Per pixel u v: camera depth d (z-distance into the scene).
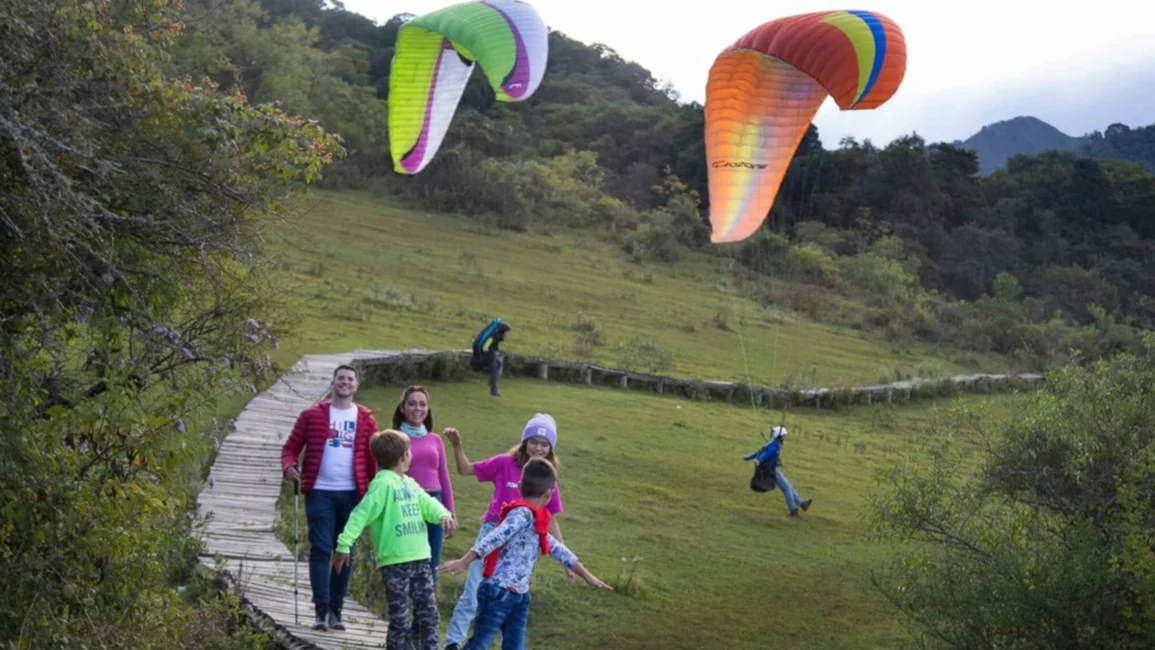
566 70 130.38
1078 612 9.86
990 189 85.81
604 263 51.94
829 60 12.41
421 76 14.20
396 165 14.67
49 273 6.36
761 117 13.36
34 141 5.73
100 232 6.46
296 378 21.52
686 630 13.02
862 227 73.12
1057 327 56.16
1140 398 11.66
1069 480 11.59
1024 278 74.38
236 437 16.86
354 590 11.12
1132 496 10.29
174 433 7.54
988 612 10.20
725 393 30.22
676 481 19.91
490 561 7.14
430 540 8.56
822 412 30.88
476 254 47.16
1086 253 79.38
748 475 21.14
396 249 43.97
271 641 8.97
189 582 10.05
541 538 7.17
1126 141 190.38
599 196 66.69
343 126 59.06
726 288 51.81
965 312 57.38
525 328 34.91
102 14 7.03
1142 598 9.63
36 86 6.03
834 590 15.05
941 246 75.88
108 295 6.90
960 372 44.41
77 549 6.41
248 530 12.40
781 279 57.31
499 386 26.11
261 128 7.44
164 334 7.07
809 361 39.09
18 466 6.05
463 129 65.81
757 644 12.90
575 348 32.44
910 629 12.38
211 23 10.51
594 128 89.94
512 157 68.56
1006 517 11.79
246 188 7.48
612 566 14.80
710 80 13.34
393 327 30.64
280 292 9.48
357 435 8.73
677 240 60.47
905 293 59.75
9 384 6.14
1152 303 73.81
